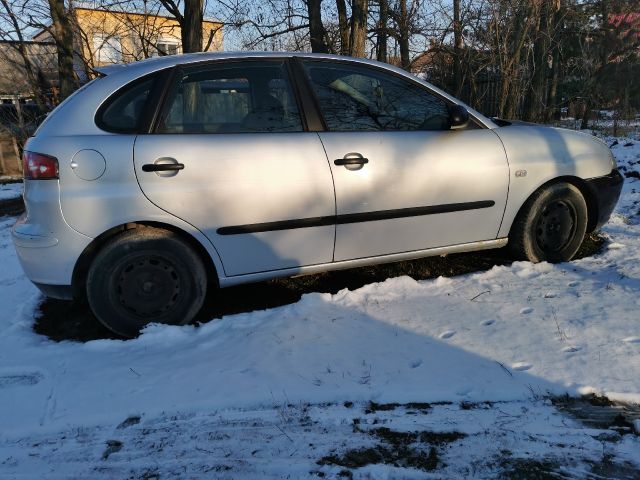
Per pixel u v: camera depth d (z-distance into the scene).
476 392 2.49
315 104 3.51
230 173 3.22
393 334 3.09
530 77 11.55
